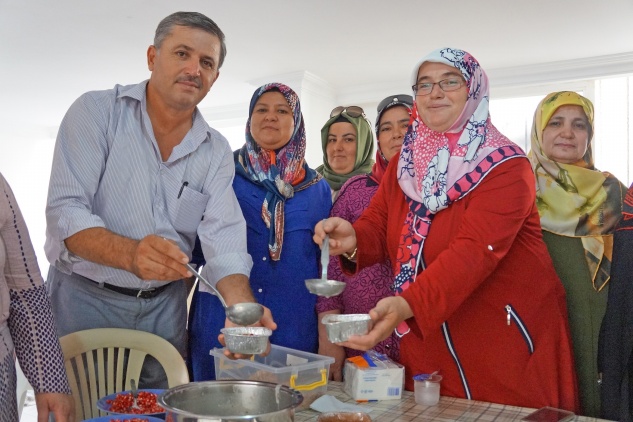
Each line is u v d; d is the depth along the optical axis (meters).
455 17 4.45
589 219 2.07
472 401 1.49
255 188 2.14
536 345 1.56
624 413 1.72
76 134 1.64
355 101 6.45
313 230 2.15
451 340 1.57
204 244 1.79
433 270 1.43
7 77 6.29
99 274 1.68
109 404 1.45
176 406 1.08
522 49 5.12
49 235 1.71
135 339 1.67
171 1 4.25
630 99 5.26
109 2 4.29
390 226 1.76
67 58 5.62
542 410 1.38
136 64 5.80
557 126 2.16
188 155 1.78
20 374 2.49
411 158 1.73
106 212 1.68
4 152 8.91
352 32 4.81
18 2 4.32
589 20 4.45
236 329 1.32
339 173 2.74
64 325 1.73
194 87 1.66
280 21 4.60
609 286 1.82
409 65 5.67
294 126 2.21
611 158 5.32
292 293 2.07
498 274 1.57
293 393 1.07
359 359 1.56
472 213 1.51
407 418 1.34
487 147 1.58
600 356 1.87
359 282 2.03
